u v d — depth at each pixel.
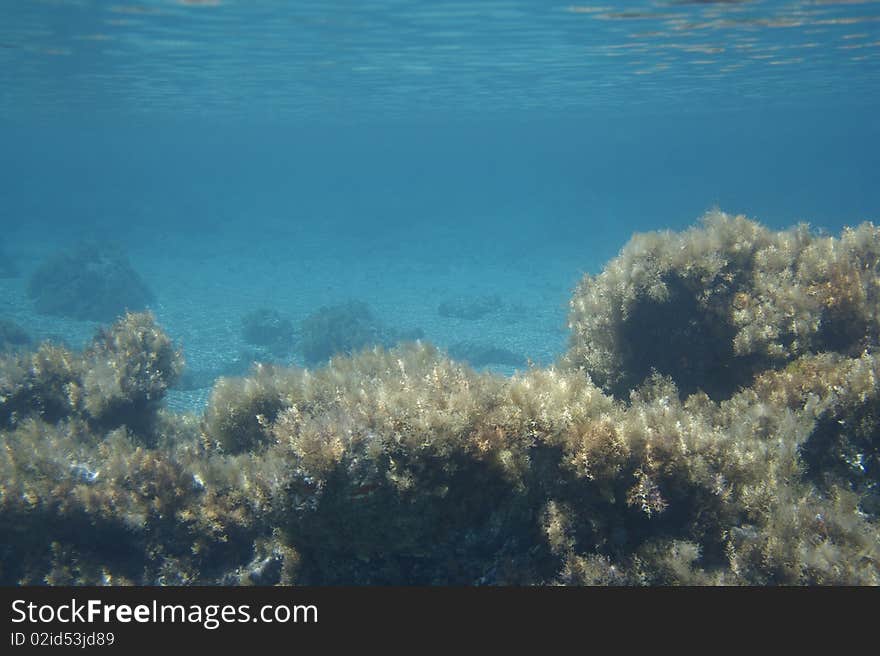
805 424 4.77
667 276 6.41
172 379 7.73
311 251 46.72
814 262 6.22
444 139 115.00
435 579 4.17
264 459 5.40
